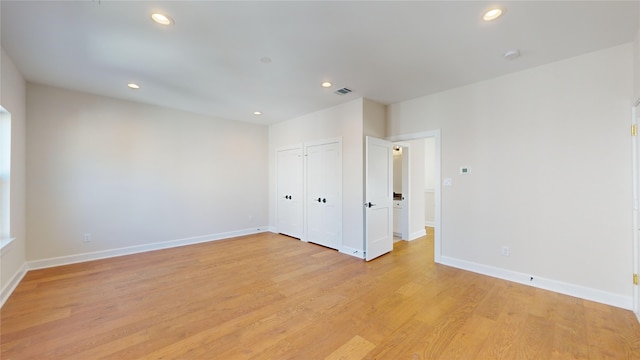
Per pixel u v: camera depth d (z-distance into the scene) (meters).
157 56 2.80
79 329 2.18
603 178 2.64
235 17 2.12
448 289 2.98
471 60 2.86
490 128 3.37
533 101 3.04
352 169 4.32
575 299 2.72
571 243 2.82
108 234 4.16
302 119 5.30
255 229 6.03
